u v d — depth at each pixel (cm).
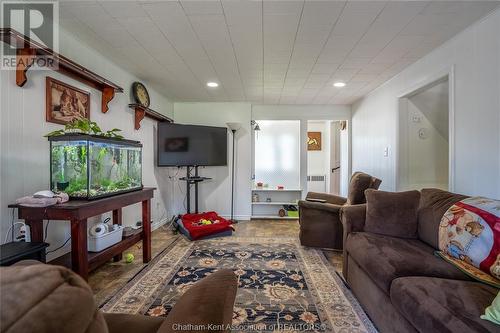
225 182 480
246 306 185
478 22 204
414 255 164
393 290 135
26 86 184
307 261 269
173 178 471
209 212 438
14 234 175
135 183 258
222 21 206
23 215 168
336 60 281
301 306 185
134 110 334
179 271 242
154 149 402
